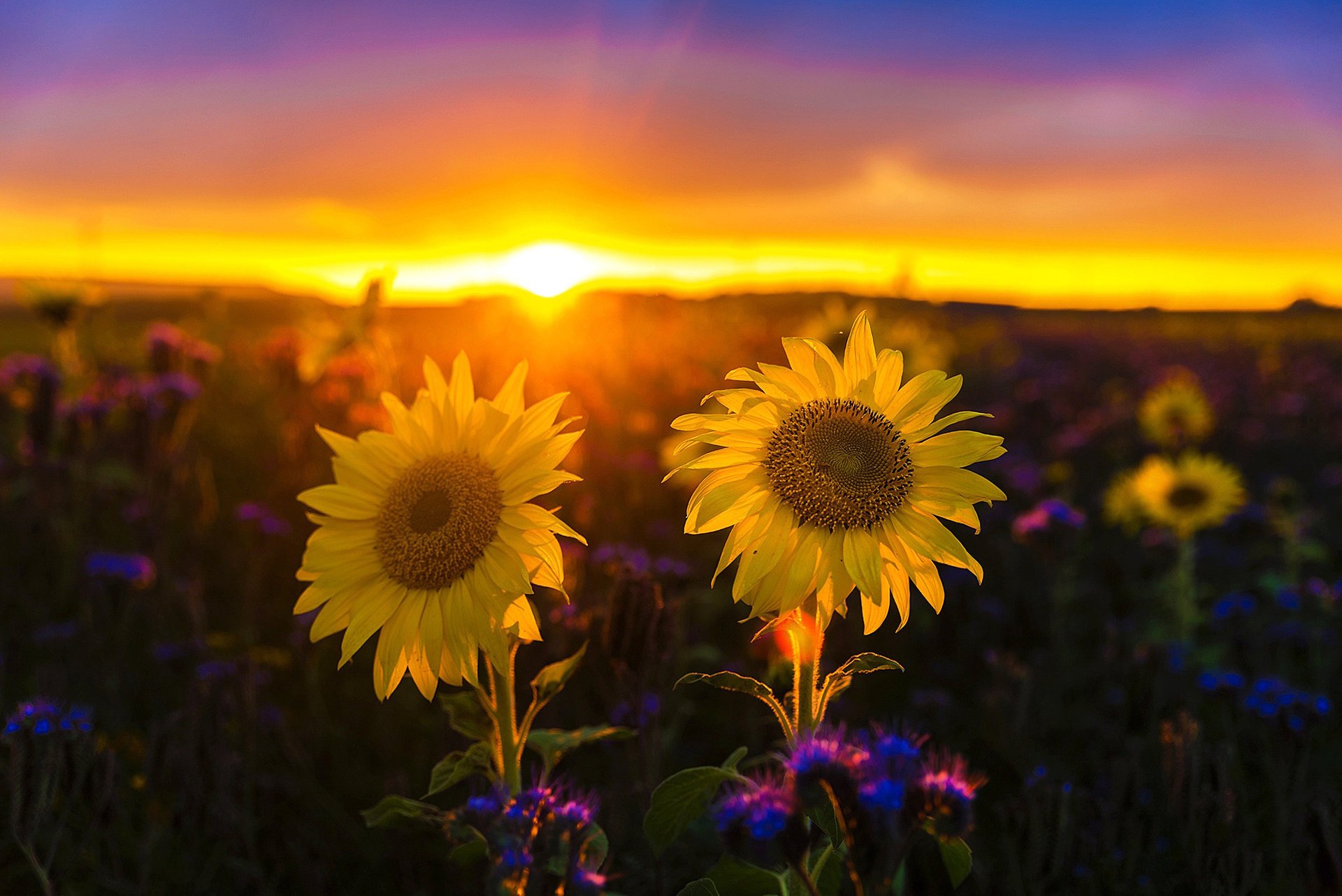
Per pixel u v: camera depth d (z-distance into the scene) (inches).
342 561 78.0
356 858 125.6
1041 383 496.7
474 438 79.1
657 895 93.7
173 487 193.6
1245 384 590.9
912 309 573.6
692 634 153.3
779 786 74.2
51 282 227.0
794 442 73.4
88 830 96.4
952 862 66.6
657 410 276.7
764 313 489.1
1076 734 159.5
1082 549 247.3
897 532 72.2
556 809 65.8
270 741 139.6
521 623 76.9
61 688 137.2
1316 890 99.0
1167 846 120.5
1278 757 128.3
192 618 153.3
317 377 209.8
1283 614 199.0
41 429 191.5
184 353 233.5
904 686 172.2
